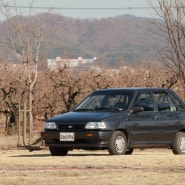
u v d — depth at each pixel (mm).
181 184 25047
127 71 95188
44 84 87312
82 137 38000
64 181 25672
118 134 38469
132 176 27016
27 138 68125
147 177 26766
